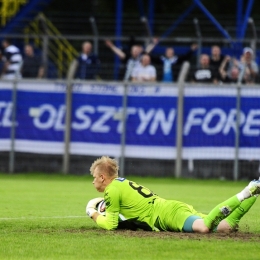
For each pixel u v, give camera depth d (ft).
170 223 84.02
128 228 87.10
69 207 122.62
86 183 179.63
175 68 216.33
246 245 76.18
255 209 122.52
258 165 193.67
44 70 223.51
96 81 200.95
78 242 78.43
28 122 204.03
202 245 75.56
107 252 72.38
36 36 231.50
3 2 282.97
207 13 252.62
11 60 225.56
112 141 200.44
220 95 194.70
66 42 269.23
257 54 243.81
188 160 196.95
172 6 345.92
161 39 228.22
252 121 193.47
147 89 198.39
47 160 203.82
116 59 256.73
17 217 106.22
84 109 201.87
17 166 204.85
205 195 150.20
